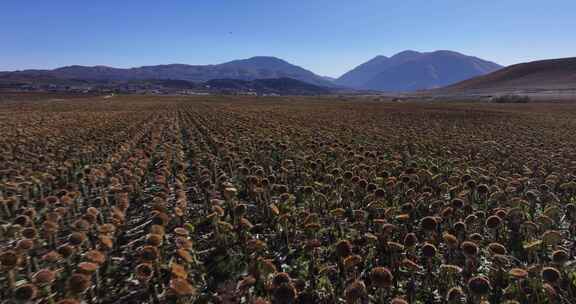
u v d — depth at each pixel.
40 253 7.05
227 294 5.93
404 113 46.91
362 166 12.13
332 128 26.59
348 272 6.09
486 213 8.73
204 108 57.62
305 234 7.60
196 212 9.28
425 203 8.92
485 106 70.38
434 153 16.38
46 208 9.12
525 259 6.82
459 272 5.93
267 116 38.44
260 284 5.86
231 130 23.62
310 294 5.74
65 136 20.84
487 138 21.86
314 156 14.64
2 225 8.17
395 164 12.56
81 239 6.74
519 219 8.12
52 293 5.72
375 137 21.38
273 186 9.80
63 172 12.13
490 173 12.05
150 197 10.62
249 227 7.38
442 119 37.41
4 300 5.59
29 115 39.41
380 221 7.35
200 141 19.27
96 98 111.62
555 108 61.78
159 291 5.85
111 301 5.86
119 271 6.69
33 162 13.77
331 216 8.35
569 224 8.36
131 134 22.41
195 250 7.28
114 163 14.09
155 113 44.19
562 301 5.30
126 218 9.17
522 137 22.50
